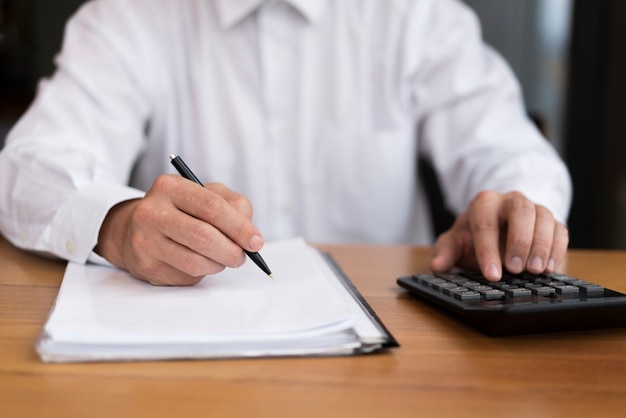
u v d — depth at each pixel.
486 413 0.42
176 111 1.50
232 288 0.65
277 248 0.84
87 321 0.53
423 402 0.44
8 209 0.93
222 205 0.66
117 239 0.75
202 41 1.47
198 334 0.51
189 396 0.44
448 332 0.59
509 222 0.77
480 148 1.38
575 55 2.47
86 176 0.91
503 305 0.59
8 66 2.24
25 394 0.44
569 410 0.43
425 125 1.54
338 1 1.50
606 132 2.49
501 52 2.46
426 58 1.50
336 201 1.50
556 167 1.18
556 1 2.45
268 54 1.45
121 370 0.48
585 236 2.54
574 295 0.63
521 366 0.51
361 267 0.88
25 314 0.62
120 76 1.38
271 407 0.42
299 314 0.56
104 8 1.46
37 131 1.18
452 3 1.58
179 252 0.65
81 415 0.41
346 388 0.46
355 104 1.49
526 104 2.49
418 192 1.63
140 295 0.63
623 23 2.44
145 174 1.54
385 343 0.53
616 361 0.52
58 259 0.87
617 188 2.51
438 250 0.84
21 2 2.23
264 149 1.47
